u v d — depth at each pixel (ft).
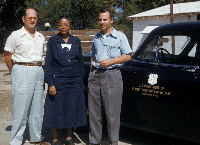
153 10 65.77
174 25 10.86
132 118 11.30
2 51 82.58
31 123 11.84
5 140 12.34
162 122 10.32
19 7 83.92
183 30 10.36
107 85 10.46
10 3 82.28
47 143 11.96
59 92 10.94
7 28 89.40
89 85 11.07
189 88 9.57
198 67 9.70
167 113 10.14
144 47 11.53
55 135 11.57
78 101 11.32
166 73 10.30
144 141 12.64
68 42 11.13
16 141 11.48
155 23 60.70
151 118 10.64
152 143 12.37
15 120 11.37
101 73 10.53
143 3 109.19
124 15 103.65
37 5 116.67
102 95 10.66
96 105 11.03
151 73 10.68
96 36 10.84
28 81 11.21
